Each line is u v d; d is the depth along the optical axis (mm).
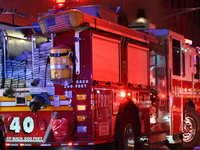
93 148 7105
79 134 7121
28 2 28672
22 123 7566
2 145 7637
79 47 7184
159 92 9781
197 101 11961
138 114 8438
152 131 9172
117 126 7703
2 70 7773
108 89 7500
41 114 7438
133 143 8289
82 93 7141
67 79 7062
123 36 8062
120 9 8789
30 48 8312
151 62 9945
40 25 7289
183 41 10977
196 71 11812
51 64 7047
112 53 7742
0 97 7719
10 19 19516
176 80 10453
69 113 7230
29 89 7543
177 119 10344
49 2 28453
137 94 8586
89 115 7098
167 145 10859
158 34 10133
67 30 7223
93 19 7184
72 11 6934
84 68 7152
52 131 7258
